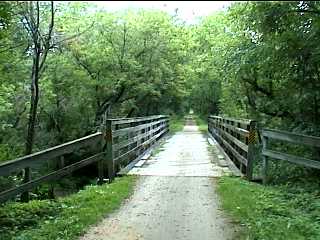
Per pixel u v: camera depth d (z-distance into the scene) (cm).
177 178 933
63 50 1667
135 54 2191
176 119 5141
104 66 1981
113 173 932
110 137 926
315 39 820
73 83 1875
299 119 1091
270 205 638
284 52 875
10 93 1367
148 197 746
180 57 2728
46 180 652
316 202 653
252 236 500
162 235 525
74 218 588
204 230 544
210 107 4294
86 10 1747
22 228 566
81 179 1633
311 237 479
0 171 517
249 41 1079
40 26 1200
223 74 1336
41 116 1811
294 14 795
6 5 703
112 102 2197
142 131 1417
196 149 1578
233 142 1205
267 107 1349
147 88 2211
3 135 1573
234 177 940
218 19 1555
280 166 953
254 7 775
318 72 929
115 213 636
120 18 2064
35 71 1121
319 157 944
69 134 1919
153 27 2209
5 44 1009
